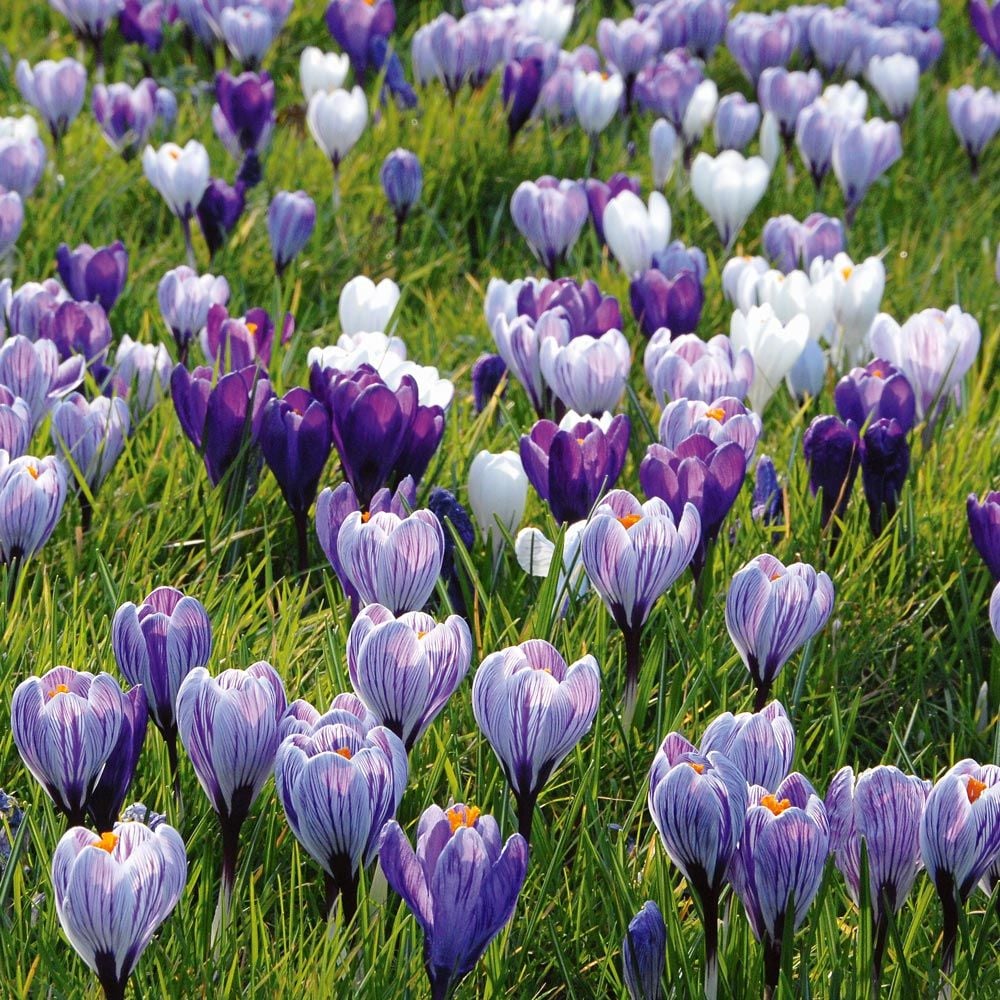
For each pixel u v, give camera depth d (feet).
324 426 17.03
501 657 11.84
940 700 17.90
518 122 33.60
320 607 17.26
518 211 26.25
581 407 19.71
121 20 38.40
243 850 13.80
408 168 28.81
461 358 25.58
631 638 14.70
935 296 28.96
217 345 20.76
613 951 12.64
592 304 21.42
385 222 30.32
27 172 27.27
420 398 18.75
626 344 19.58
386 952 11.87
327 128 30.07
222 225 27.27
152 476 19.83
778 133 34.58
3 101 35.40
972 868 11.19
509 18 36.58
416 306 28.76
